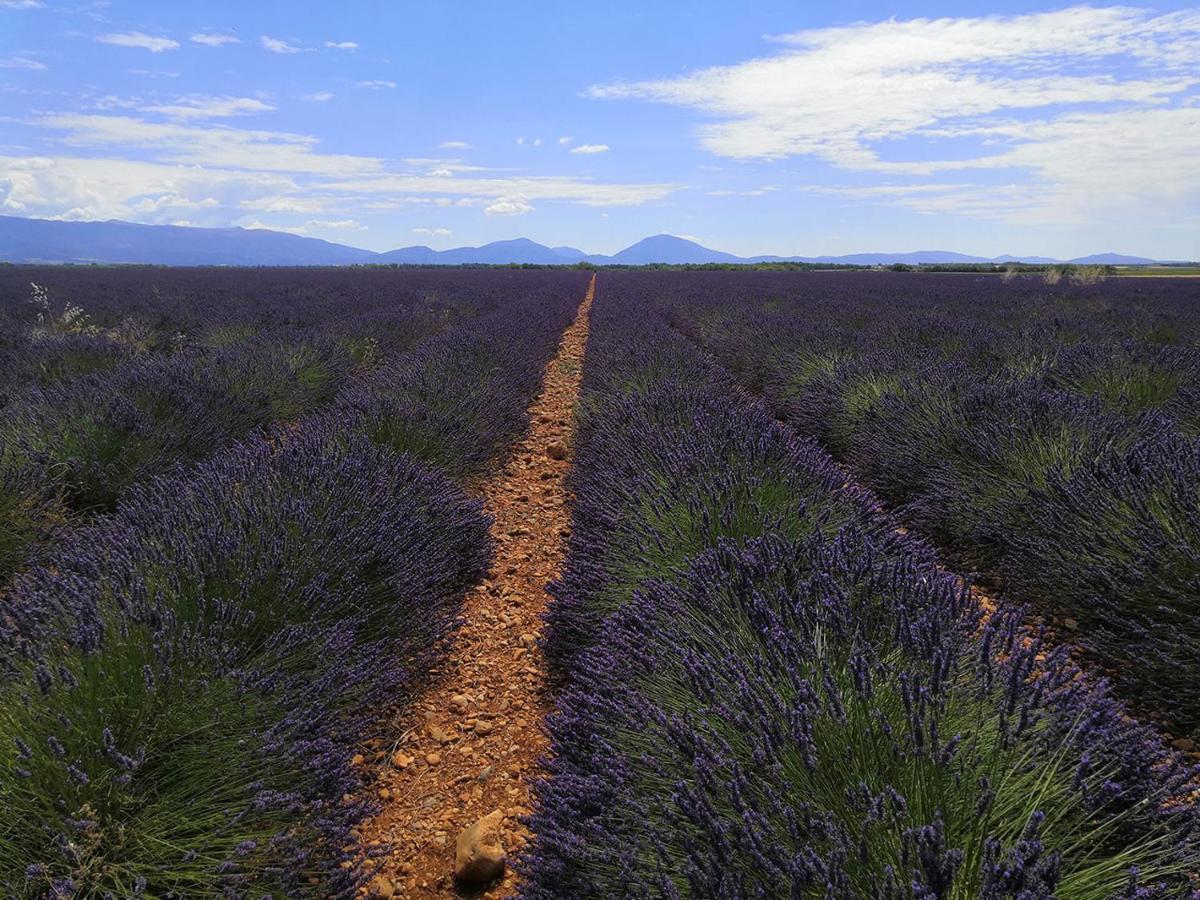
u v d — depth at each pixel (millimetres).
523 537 4824
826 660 1902
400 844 2221
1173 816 1424
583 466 5441
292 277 38094
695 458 3795
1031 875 1203
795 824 1439
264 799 1775
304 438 4309
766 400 9094
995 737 1613
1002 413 4875
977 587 3908
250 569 2637
